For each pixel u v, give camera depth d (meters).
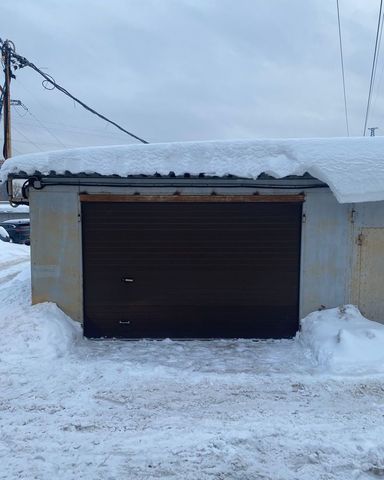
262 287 7.24
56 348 6.29
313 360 6.12
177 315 7.29
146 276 7.25
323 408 4.71
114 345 6.92
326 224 7.07
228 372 5.72
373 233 7.07
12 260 18.30
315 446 3.92
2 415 4.54
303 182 7.00
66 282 7.24
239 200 7.07
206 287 7.25
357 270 7.11
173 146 6.64
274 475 3.53
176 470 3.59
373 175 6.27
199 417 4.50
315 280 7.15
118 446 3.95
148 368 5.84
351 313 6.80
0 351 6.11
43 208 7.13
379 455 3.79
